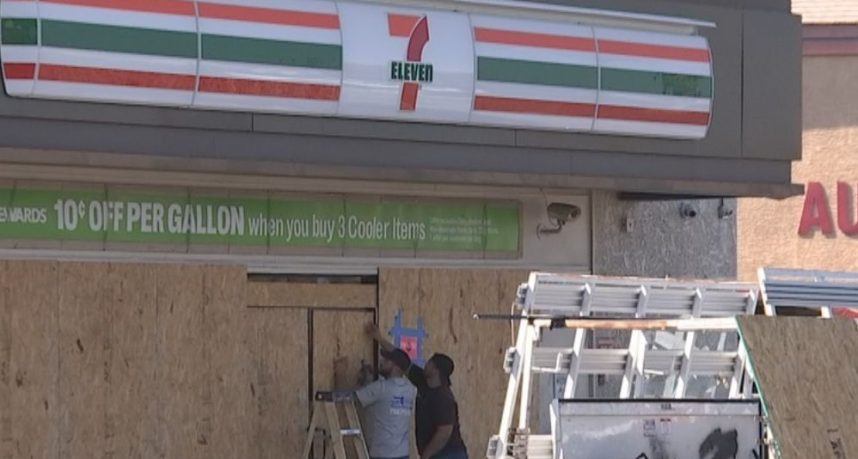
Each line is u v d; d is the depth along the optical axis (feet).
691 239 129.90
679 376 85.51
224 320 105.29
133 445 101.30
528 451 77.10
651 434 76.48
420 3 104.58
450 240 115.65
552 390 119.03
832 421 78.13
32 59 89.92
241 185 105.91
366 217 111.75
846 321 80.28
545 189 119.75
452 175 105.60
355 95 100.99
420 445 103.65
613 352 84.64
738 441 78.07
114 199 101.24
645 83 113.29
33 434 97.71
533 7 108.68
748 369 80.64
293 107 99.04
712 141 117.80
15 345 97.30
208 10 95.76
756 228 217.77
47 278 98.58
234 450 105.40
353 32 100.89
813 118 213.66
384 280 112.47
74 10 91.20
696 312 89.76
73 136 92.89
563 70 109.29
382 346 107.65
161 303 102.78
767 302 86.33
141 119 94.68
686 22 115.96
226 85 96.37
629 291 87.10
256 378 106.52
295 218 108.58
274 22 98.07
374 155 103.19
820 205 213.46
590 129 111.24
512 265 118.52
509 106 107.24
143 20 93.40
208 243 104.83
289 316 108.37
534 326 82.38
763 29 120.57
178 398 103.19
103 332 100.53
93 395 99.96
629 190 116.06
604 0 112.47
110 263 100.94
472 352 116.37
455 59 104.68
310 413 108.68
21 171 97.35
